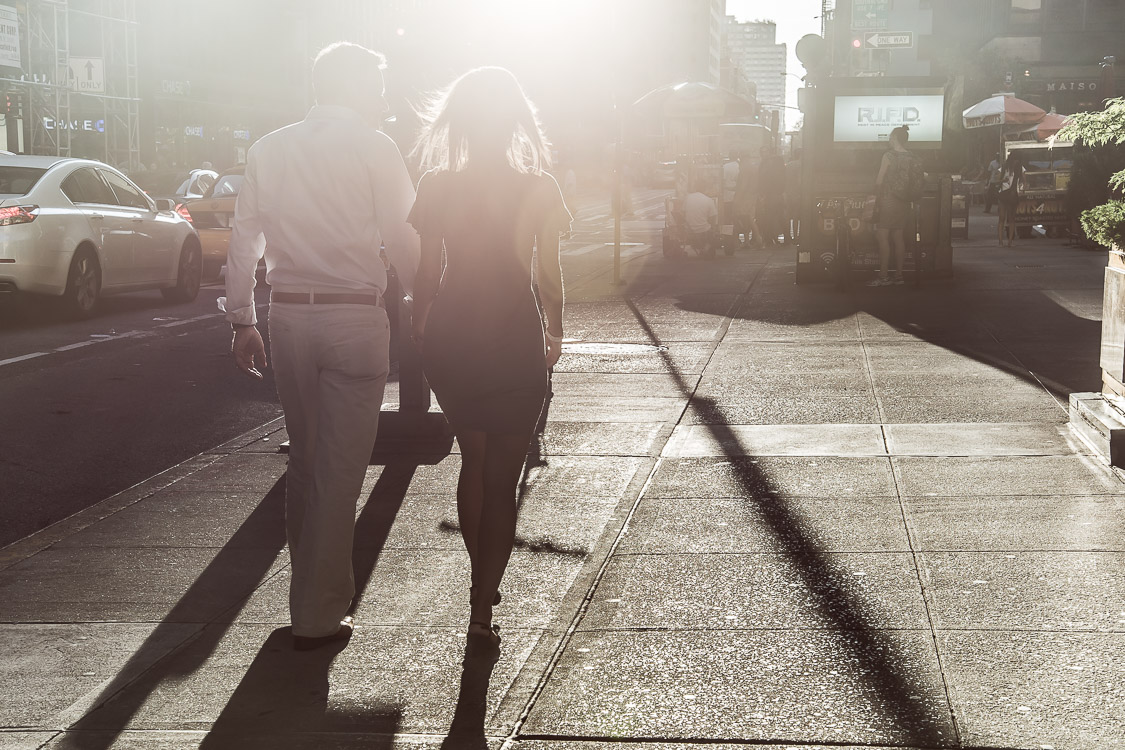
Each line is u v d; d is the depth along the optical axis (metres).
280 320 4.47
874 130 18.20
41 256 13.88
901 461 7.01
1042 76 57.69
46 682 4.14
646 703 3.84
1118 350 7.15
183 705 3.93
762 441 7.68
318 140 4.41
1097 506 5.91
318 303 4.42
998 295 15.19
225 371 11.20
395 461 7.38
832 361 10.69
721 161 26.42
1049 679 3.93
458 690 4.00
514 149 4.31
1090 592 4.73
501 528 4.38
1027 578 4.92
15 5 32.47
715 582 5.02
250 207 4.49
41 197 14.10
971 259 20.55
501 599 4.90
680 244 23.11
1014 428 7.77
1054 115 32.25
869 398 8.97
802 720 3.67
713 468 7.01
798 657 4.18
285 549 5.70
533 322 4.34
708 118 28.80
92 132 36.88
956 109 25.86
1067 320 12.75
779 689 3.91
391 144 4.46
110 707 3.92
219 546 5.75
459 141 4.31
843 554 5.33
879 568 5.11
